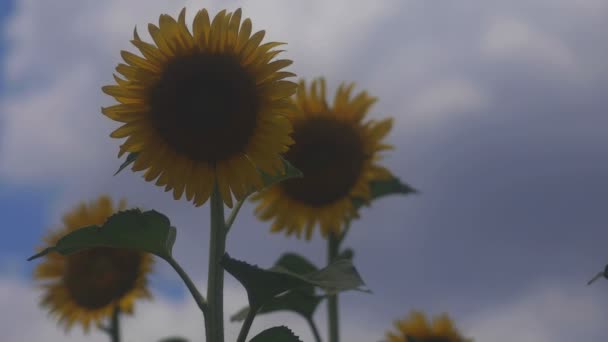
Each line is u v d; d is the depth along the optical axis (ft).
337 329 4.02
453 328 5.24
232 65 3.10
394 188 4.50
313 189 4.42
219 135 3.10
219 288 2.99
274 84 3.10
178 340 4.38
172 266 3.04
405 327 5.25
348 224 4.44
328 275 3.02
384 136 4.49
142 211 3.03
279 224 4.48
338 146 4.42
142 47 3.07
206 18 3.09
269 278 2.96
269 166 3.10
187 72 3.09
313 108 4.46
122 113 3.10
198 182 3.11
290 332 2.98
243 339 3.01
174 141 3.11
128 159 3.12
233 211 3.09
